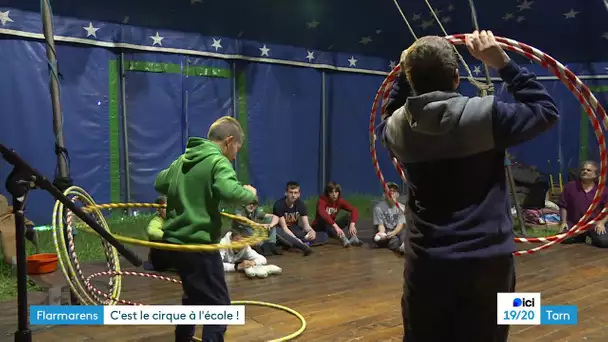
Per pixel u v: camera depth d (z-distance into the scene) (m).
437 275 1.48
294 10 7.45
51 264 3.82
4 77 5.46
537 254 5.13
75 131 5.91
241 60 7.08
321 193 7.90
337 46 7.91
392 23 8.27
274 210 5.51
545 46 8.24
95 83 6.02
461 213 1.46
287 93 7.49
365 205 7.77
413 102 1.44
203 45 6.76
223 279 2.34
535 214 6.75
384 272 4.47
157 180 2.47
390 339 2.90
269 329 3.05
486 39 1.50
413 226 1.57
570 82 1.87
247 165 7.20
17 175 1.87
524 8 8.11
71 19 5.80
